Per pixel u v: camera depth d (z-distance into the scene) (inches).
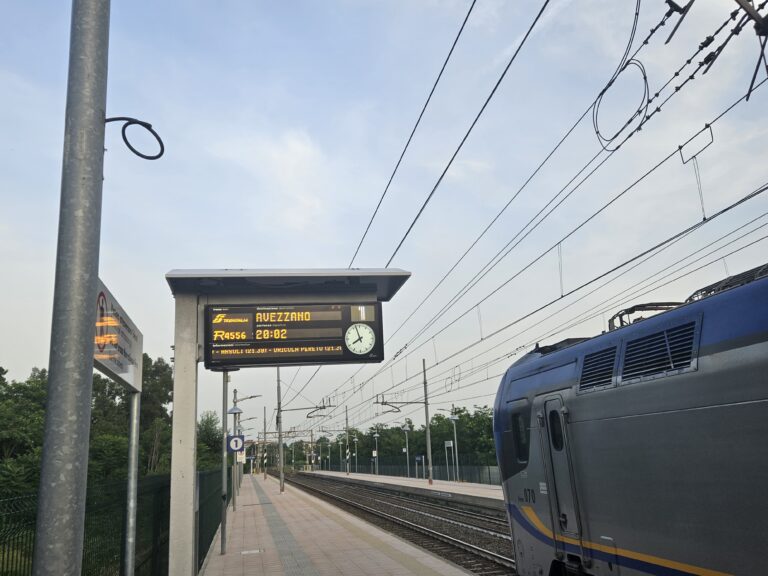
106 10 161.6
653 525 255.8
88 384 143.6
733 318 228.4
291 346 445.1
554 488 337.4
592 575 299.1
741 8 265.1
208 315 442.9
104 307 239.8
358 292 469.4
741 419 216.8
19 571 169.8
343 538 728.3
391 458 3319.4
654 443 257.3
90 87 155.2
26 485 550.0
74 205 148.3
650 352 267.7
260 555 634.8
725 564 220.1
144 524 347.6
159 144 194.9
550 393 344.2
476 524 818.2
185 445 437.7
